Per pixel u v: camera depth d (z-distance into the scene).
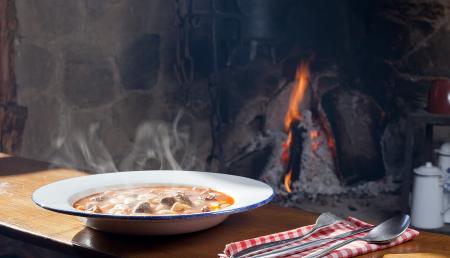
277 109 3.01
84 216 0.74
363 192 2.93
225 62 2.99
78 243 0.79
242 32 2.91
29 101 2.32
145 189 0.96
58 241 0.81
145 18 2.73
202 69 2.95
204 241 0.82
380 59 3.00
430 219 2.22
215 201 0.87
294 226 0.90
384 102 3.00
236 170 2.97
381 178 2.99
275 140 2.97
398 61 2.96
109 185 0.96
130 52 2.68
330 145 2.96
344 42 3.03
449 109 2.31
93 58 2.54
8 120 2.25
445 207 2.29
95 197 0.89
